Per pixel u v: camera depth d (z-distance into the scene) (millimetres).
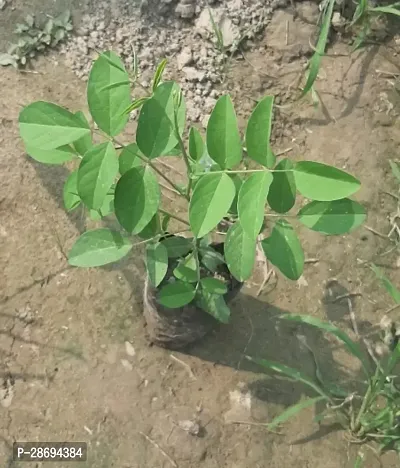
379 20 1398
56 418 1056
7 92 1225
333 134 1291
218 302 926
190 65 1279
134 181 775
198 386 1099
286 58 1333
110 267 1144
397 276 1218
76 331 1105
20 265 1126
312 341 1149
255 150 753
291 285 1179
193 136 877
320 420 1100
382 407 1113
